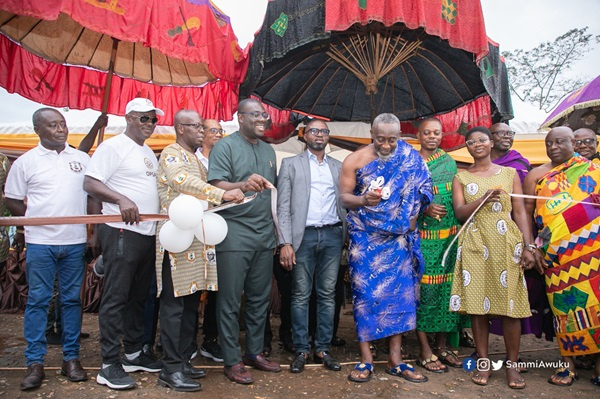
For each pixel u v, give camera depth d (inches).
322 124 156.8
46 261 129.8
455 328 154.0
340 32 193.0
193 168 135.0
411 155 143.3
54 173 133.0
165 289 128.5
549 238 140.2
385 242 142.7
